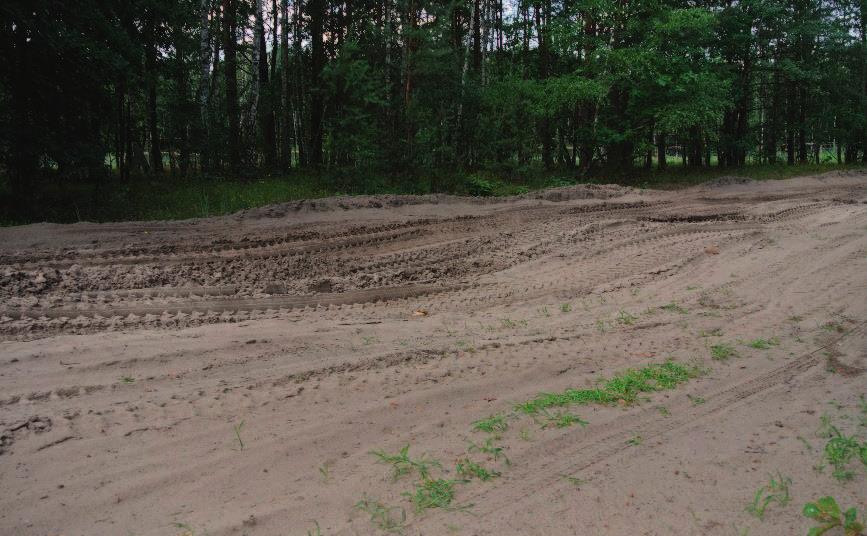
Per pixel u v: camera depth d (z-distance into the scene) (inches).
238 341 215.6
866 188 680.4
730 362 195.8
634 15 893.8
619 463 132.6
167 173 976.3
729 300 274.1
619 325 243.1
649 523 110.8
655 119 899.4
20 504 118.8
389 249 376.8
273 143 1032.2
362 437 146.9
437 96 740.0
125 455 137.6
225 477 128.9
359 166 684.7
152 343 210.8
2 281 269.4
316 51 1056.8
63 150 533.6
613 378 183.9
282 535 109.6
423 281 314.5
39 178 566.9
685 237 406.0
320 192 649.6
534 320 252.8
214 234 390.0
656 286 304.2
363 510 116.8
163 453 138.7
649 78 869.8
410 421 155.6
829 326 229.6
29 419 152.6
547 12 1104.2
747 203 561.3
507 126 801.6
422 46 709.3
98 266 308.7
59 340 211.3
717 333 228.7
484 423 152.3
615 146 973.2
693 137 1088.8
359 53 745.6
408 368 193.5
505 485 124.9
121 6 620.4
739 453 134.6
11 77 535.8
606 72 847.7
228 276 303.6
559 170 951.0
